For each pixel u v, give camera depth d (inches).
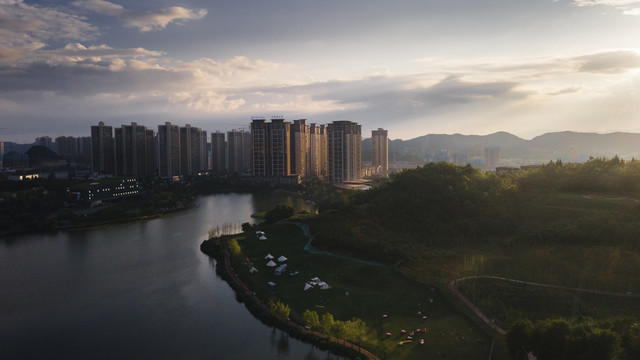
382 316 5807.1
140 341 5703.7
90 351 5467.5
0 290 7628.0
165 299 7135.8
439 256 7544.3
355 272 7381.9
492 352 4677.7
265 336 5757.9
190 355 5324.8
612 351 3900.1
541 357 4202.8
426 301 6087.6
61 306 6894.7
